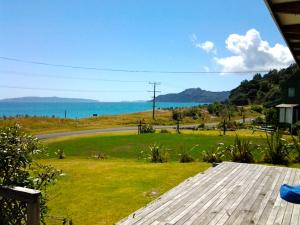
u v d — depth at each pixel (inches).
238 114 2534.5
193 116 2437.3
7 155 165.9
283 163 475.2
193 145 771.4
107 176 403.2
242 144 543.5
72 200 300.8
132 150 747.4
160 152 566.3
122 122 2203.5
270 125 1432.1
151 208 209.6
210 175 314.7
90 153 719.1
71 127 1759.4
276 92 3708.2
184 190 256.1
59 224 244.4
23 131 181.9
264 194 246.2
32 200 126.3
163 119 2465.6
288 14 130.0
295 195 213.3
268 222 188.2
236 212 204.1
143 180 377.7
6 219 151.0
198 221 187.3
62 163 518.9
